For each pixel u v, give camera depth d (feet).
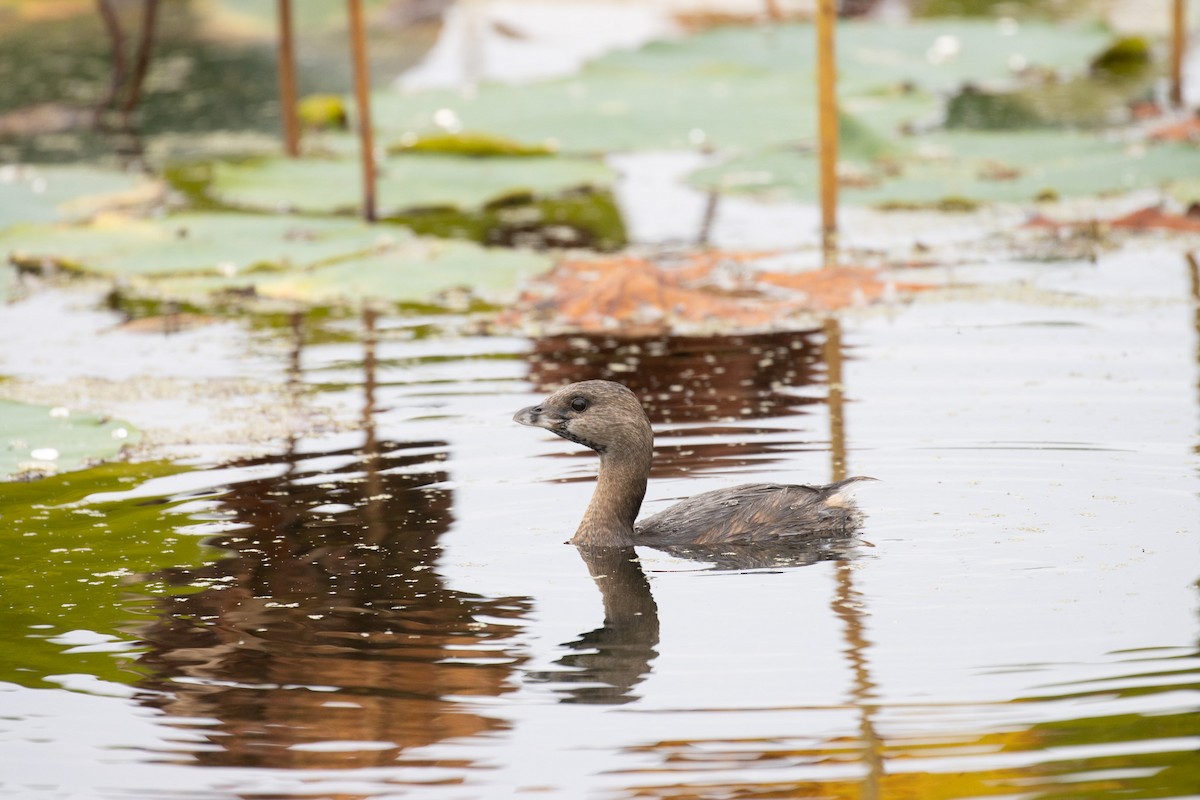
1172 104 87.56
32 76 102.06
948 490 35.99
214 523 35.86
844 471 37.73
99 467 40.45
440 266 60.39
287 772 24.61
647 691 26.76
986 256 62.28
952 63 96.94
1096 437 39.27
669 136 81.61
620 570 32.58
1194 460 37.24
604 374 48.52
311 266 61.36
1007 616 29.19
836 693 26.45
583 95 88.07
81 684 27.68
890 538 33.32
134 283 62.13
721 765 24.34
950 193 70.44
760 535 33.94
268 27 117.39
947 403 43.14
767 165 76.59
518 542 34.40
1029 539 32.83
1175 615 28.91
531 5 128.77
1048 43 100.12
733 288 58.70
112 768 24.89
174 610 30.78
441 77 101.65
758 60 96.53
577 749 24.93
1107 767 23.88
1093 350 48.19
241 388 48.24
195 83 100.58
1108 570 31.09
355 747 25.25
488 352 51.98
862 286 57.47
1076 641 28.02
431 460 40.16
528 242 67.21
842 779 23.81
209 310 59.47
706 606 30.42
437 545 34.19
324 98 88.12
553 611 30.40
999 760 24.20
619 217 71.56
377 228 65.98
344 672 27.81
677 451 40.24
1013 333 50.83
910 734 25.03
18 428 43.29
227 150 84.02
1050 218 67.26
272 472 39.58
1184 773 23.71
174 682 27.71
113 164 81.10
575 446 41.09
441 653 28.53
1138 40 100.99
